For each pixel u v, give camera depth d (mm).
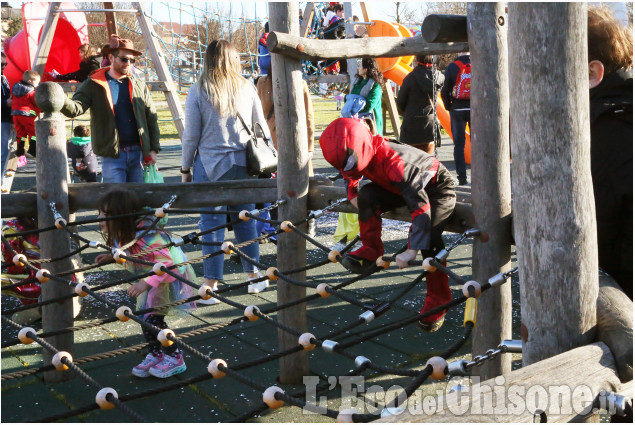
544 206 1971
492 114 2779
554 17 1885
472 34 2779
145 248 3711
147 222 3830
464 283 2537
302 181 3498
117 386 3570
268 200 3916
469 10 2787
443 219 2930
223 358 3916
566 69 1902
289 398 1969
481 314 2928
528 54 1932
